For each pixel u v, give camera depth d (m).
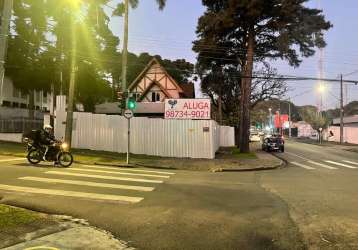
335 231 8.69
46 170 16.88
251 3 34.16
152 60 51.16
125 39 29.83
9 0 9.55
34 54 42.34
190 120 28.89
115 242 7.79
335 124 86.44
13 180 13.96
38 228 8.38
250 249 7.48
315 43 37.41
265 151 44.19
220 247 7.57
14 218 8.93
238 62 44.59
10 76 43.19
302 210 10.73
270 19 36.66
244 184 15.83
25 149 26.03
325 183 16.56
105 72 53.09
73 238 7.89
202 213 10.20
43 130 19.02
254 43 39.09
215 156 31.83
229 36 40.03
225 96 55.44
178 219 9.55
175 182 15.60
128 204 11.05
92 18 30.67
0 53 9.42
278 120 116.12
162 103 44.81
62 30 34.00
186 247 7.56
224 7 38.25
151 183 14.97
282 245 7.73
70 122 26.94
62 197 11.59
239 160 28.11
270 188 14.75
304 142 69.81
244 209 10.77
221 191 13.76
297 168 25.25
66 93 46.44
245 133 38.03
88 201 11.23
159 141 29.11
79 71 42.09
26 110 49.56
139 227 8.85
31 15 40.88
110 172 17.69
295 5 34.97
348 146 54.28
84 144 29.64
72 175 15.84
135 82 51.59
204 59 44.50
